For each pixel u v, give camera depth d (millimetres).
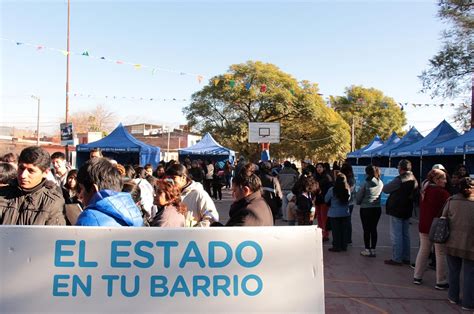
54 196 2979
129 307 2154
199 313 2174
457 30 16328
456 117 21328
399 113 53531
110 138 16641
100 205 2248
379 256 7449
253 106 34156
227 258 2207
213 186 17109
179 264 2191
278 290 2205
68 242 2164
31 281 2143
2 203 2863
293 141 35406
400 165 6859
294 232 2240
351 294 5340
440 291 5477
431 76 17016
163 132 55781
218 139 33469
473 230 4707
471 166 14133
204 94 34344
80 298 2145
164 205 3525
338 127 34875
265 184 9016
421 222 5738
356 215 13094
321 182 8984
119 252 2176
